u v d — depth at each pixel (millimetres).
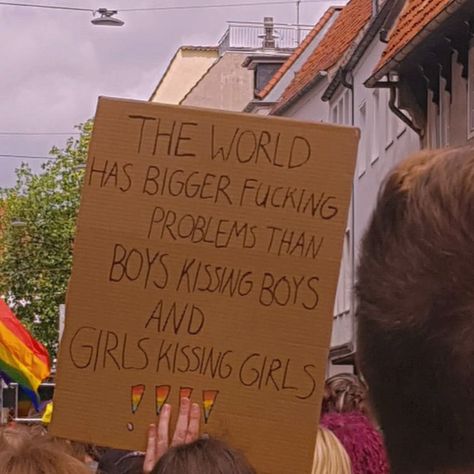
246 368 3330
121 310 3385
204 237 3381
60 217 49938
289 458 3295
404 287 1490
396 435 1519
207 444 3137
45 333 49938
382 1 29891
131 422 3367
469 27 18812
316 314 3320
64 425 3387
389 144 26703
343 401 5848
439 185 1502
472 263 1459
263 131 3393
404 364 1488
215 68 59750
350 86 31547
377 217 1569
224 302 3354
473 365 1445
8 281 50062
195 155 3410
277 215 3367
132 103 3420
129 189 3416
